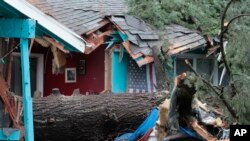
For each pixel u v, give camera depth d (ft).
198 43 40.55
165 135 23.34
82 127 30.73
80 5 44.01
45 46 39.42
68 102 30.42
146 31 39.93
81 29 37.78
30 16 22.72
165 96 30.32
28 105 22.44
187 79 21.88
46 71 42.86
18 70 38.63
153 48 37.06
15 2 22.11
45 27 23.39
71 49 25.38
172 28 42.22
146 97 30.78
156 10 42.01
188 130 22.43
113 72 39.24
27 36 22.57
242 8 27.04
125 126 31.12
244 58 24.40
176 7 43.75
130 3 43.06
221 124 23.36
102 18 39.40
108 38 39.17
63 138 31.32
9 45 24.84
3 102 23.97
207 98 25.80
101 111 30.32
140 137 27.58
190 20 44.29
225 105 24.02
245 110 23.30
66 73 42.09
